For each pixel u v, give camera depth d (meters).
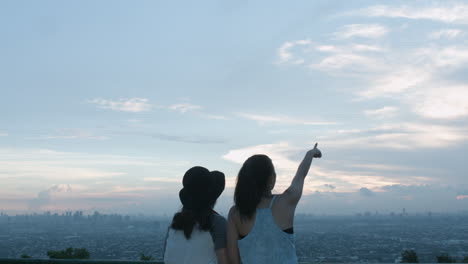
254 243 2.76
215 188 3.12
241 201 2.81
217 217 3.01
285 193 2.86
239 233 2.89
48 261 5.26
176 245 2.98
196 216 2.97
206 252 2.94
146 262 5.07
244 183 2.83
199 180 3.03
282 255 2.74
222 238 2.95
